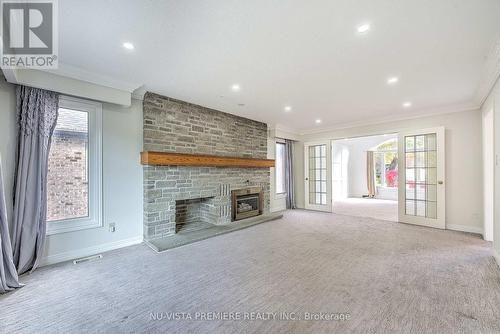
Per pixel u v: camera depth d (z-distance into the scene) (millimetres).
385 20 1801
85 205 3012
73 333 1566
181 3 1607
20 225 2453
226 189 4562
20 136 2498
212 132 4426
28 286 2195
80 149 2977
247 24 1859
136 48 2238
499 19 1774
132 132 3439
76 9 1654
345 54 2340
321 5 1632
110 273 2463
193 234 3746
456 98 3723
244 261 2773
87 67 2656
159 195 3553
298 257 2896
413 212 4652
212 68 2672
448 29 1915
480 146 3922
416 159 4625
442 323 1637
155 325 1640
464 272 2441
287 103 4016
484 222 3670
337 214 5773
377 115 4859
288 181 6578
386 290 2090
